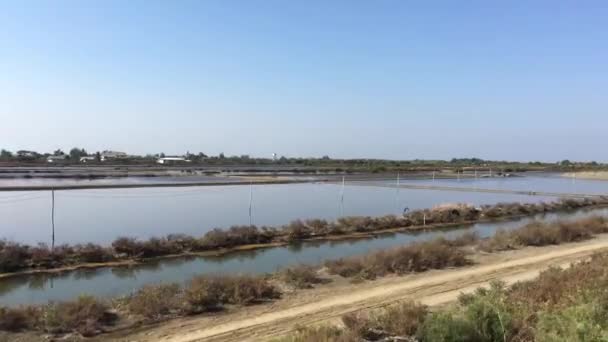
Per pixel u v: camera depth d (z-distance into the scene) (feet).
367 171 386.73
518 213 129.70
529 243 72.74
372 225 97.19
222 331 34.99
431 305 39.40
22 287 53.42
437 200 157.79
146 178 227.20
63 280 56.44
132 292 45.27
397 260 55.52
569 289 34.50
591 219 91.91
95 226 94.48
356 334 30.14
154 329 35.70
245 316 38.58
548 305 31.01
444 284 48.06
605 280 34.99
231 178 240.73
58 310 36.52
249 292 43.52
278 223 100.78
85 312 36.47
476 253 65.98
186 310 39.63
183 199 146.92
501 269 55.01
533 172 497.46
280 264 65.05
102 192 161.07
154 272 60.59
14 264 59.82
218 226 95.76
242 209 124.36
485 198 169.37
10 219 102.63
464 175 373.61
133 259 66.33
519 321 26.94
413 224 103.71
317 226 90.17
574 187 246.27
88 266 62.44
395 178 295.28
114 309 39.70
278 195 166.61
